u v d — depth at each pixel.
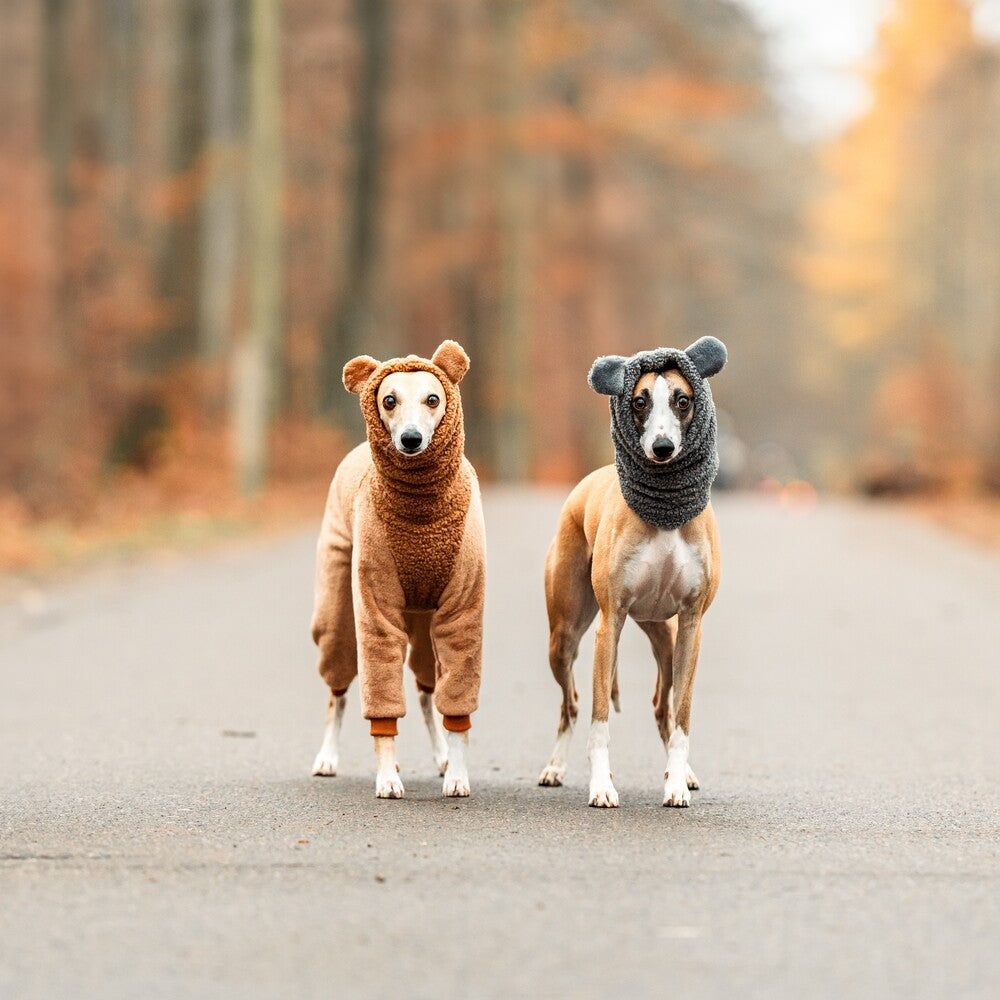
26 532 21.56
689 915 5.71
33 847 6.74
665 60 38.69
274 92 28.94
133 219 32.06
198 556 21.39
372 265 36.94
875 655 13.69
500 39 38.72
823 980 5.02
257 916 5.68
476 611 8.11
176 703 10.94
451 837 6.99
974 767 8.99
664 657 8.73
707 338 7.94
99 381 28.19
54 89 29.70
